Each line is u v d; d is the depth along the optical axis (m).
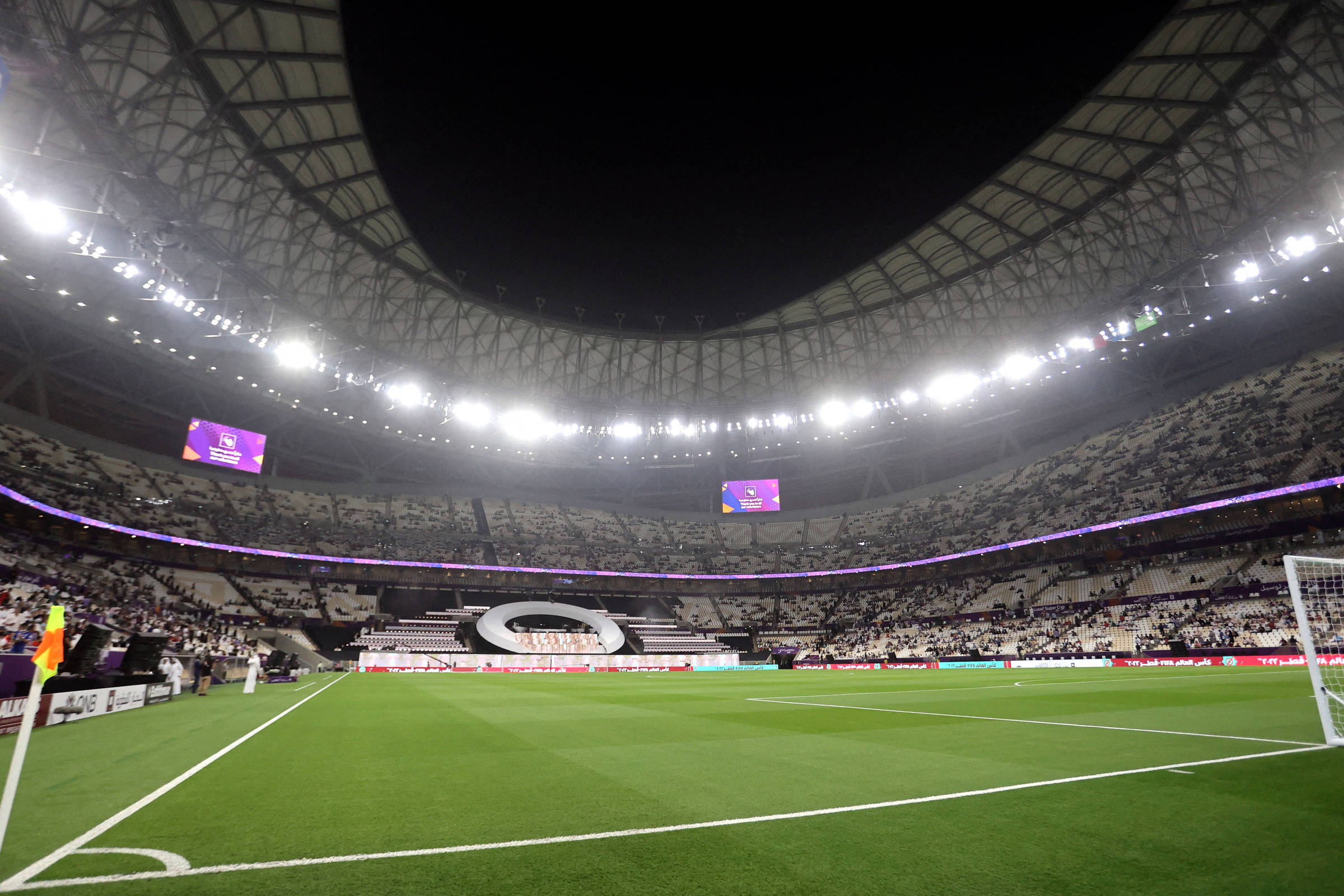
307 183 38.12
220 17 27.14
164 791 6.30
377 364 52.31
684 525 73.50
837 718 12.96
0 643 24.94
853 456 71.81
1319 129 32.53
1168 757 7.50
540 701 18.47
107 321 42.28
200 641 37.72
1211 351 52.75
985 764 7.39
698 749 9.02
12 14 22.64
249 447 53.50
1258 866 3.83
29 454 41.34
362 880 3.79
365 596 55.25
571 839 4.61
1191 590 41.44
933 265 50.38
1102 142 37.53
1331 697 8.38
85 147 29.19
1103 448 56.12
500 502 70.81
